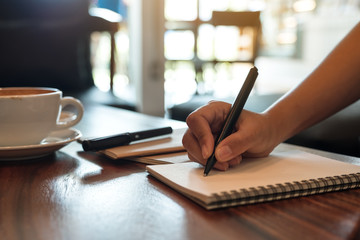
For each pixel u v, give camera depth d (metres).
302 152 0.59
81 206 0.40
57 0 2.48
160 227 0.35
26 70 2.55
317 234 0.33
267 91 4.59
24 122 0.56
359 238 0.32
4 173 0.52
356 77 0.65
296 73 5.46
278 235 0.33
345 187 0.45
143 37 2.57
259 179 0.45
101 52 4.15
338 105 0.65
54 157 0.61
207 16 4.28
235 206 0.40
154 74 2.62
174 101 3.67
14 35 2.48
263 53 5.68
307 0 5.24
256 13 3.90
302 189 0.43
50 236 0.33
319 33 5.14
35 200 0.41
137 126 0.88
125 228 0.34
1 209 0.39
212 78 4.27
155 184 0.47
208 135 0.48
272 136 0.55
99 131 0.82
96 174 0.52
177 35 4.42
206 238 0.32
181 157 0.58
